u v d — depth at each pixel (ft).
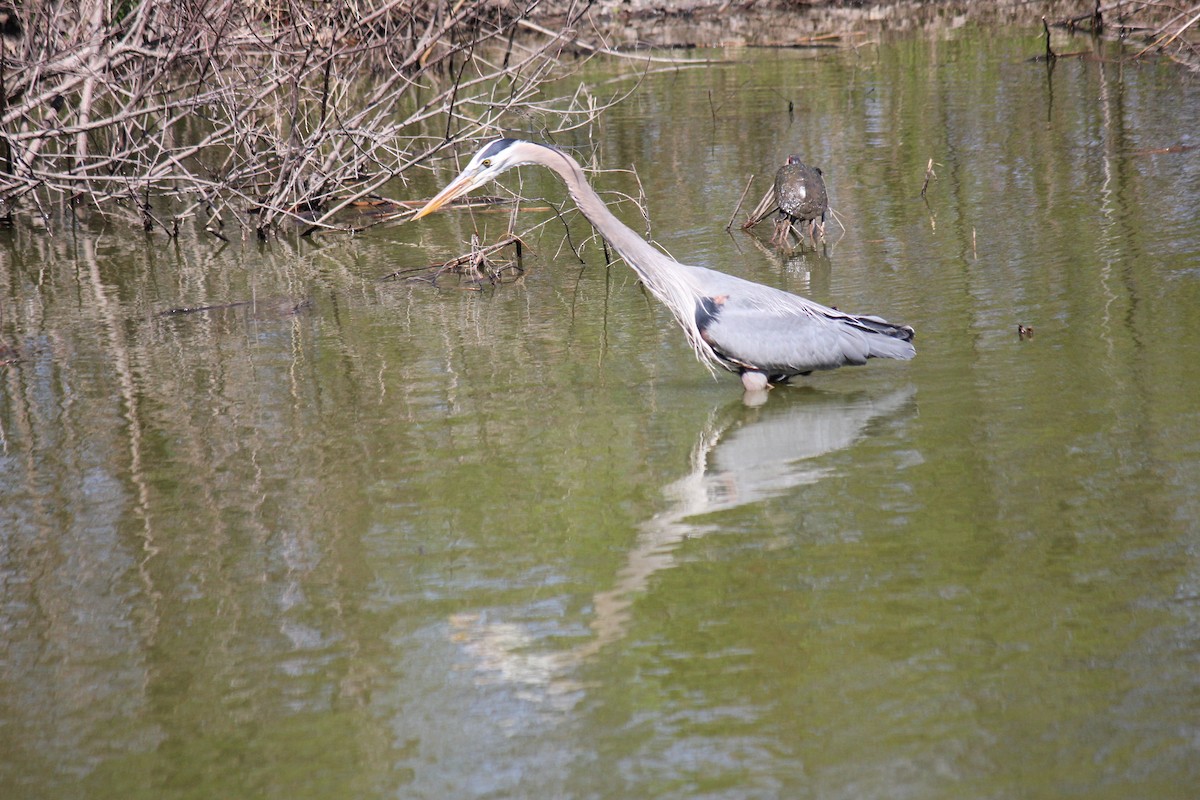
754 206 68.28
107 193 76.74
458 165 83.46
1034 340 43.52
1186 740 22.29
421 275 60.80
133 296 59.47
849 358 41.81
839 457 36.11
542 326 50.98
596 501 34.22
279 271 63.46
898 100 94.07
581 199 41.42
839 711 23.97
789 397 41.73
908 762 22.29
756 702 24.52
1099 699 23.72
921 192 67.46
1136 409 36.88
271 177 78.28
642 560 30.60
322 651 27.32
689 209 68.80
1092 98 88.28
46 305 58.34
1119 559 28.81
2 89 70.08
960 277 51.80
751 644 26.61
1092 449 34.60
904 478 34.22
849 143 81.05
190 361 48.55
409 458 37.58
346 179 77.00
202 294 59.31
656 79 112.47
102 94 79.20
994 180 68.44
